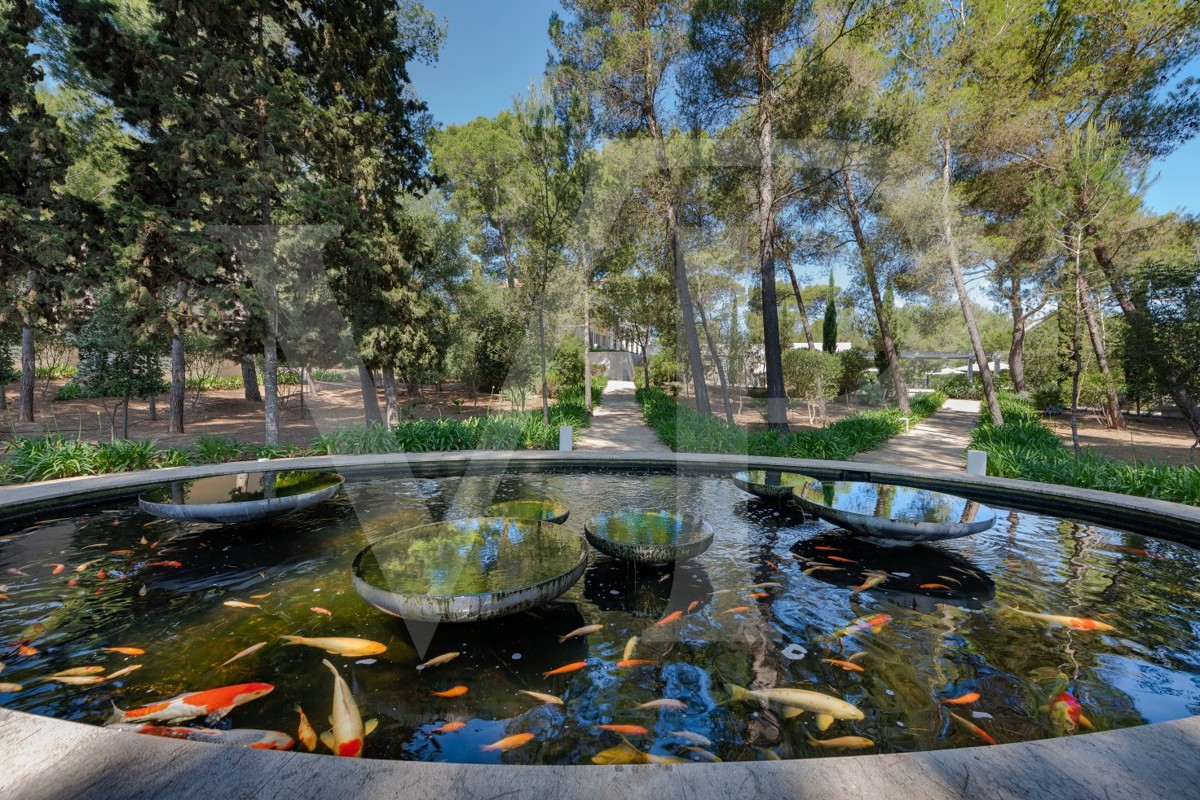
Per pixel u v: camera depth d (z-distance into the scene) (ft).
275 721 5.47
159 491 12.54
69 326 25.66
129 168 24.61
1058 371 43.45
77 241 23.93
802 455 22.20
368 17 30.58
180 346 31.32
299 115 26.09
